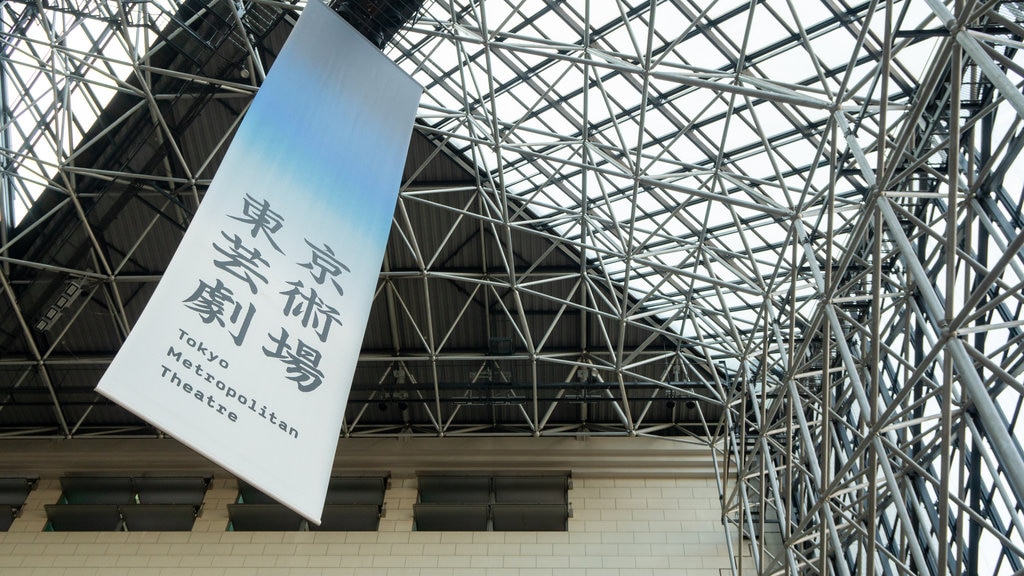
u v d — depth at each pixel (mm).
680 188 19906
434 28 22141
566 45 19953
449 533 27484
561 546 27031
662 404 29484
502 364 29453
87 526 28031
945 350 11688
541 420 29906
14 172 24062
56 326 28047
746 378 24891
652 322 28531
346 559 27000
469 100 24141
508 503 27625
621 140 20484
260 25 22203
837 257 22953
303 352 12133
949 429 11789
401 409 28984
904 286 20109
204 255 11688
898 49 15125
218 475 29188
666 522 27469
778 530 27141
